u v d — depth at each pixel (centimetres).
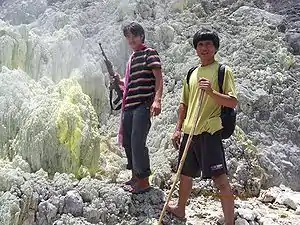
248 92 349
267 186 313
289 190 309
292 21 445
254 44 394
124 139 262
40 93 297
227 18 432
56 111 269
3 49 311
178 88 360
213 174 227
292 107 362
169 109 340
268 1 476
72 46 345
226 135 230
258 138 334
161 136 324
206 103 228
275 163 325
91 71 337
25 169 253
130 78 256
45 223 230
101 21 414
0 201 223
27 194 229
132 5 413
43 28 391
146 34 400
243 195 297
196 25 417
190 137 220
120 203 246
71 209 236
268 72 370
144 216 244
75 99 286
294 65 391
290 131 349
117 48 381
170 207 248
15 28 324
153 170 298
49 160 264
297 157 336
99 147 278
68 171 264
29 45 324
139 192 256
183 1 437
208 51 229
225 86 224
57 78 331
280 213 273
